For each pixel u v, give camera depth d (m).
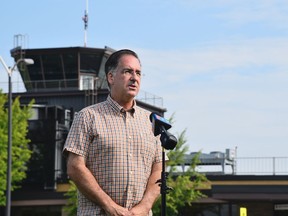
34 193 43.59
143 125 6.02
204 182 40.38
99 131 5.86
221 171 42.91
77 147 5.85
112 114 5.96
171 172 36.25
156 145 6.09
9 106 31.22
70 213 38.00
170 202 35.28
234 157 40.81
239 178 39.97
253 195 39.78
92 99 53.00
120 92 5.97
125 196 5.82
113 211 5.67
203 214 40.69
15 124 40.12
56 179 43.84
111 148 5.84
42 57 56.28
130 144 5.89
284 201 40.53
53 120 44.47
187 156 43.50
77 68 56.12
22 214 43.97
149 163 6.00
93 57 56.41
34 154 44.47
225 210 40.66
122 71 5.98
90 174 5.79
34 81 56.38
